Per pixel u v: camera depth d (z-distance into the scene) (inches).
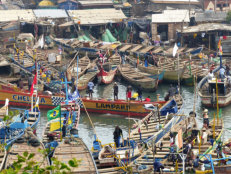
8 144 4571.9
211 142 4576.8
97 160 4200.3
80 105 6368.1
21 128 4889.3
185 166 4104.3
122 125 5969.5
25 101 6579.7
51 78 7751.0
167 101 6087.6
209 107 6574.8
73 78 7559.1
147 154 4389.8
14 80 7755.9
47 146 4537.4
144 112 6127.0
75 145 4515.3
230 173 3860.7
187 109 6579.7
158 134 4795.8
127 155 4237.2
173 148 4202.8
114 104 6250.0
